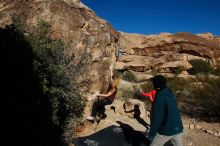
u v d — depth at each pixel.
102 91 8.08
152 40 32.94
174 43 31.41
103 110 8.17
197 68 27.33
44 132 5.46
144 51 32.16
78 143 6.53
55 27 7.23
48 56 6.19
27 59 5.55
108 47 8.45
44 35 6.58
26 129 5.20
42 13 7.25
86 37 7.61
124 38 33.16
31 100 5.30
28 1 7.58
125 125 8.34
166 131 5.00
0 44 5.46
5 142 4.83
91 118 7.54
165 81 5.12
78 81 7.14
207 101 15.02
